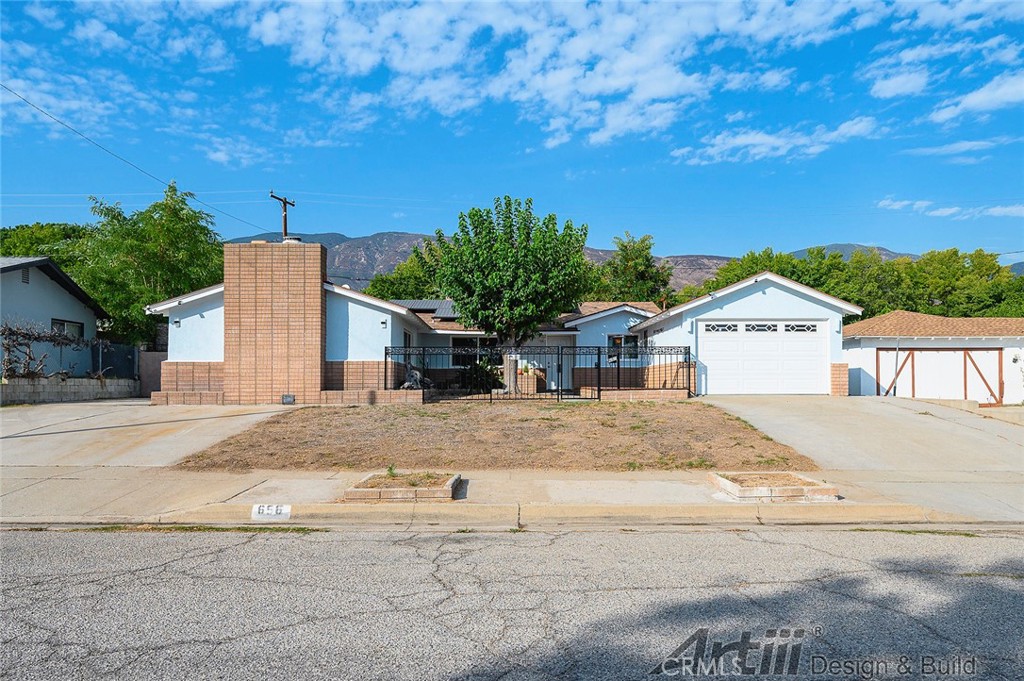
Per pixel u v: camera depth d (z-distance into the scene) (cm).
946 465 1191
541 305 2183
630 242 5525
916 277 5472
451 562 650
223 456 1196
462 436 1334
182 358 2030
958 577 598
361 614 498
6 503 932
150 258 2941
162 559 662
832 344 2103
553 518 883
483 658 420
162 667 405
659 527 834
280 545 724
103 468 1136
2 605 518
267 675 394
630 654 428
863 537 769
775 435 1398
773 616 497
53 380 2069
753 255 5247
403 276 5134
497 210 2297
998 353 2477
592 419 1509
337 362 2048
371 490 916
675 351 2092
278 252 1994
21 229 5194
